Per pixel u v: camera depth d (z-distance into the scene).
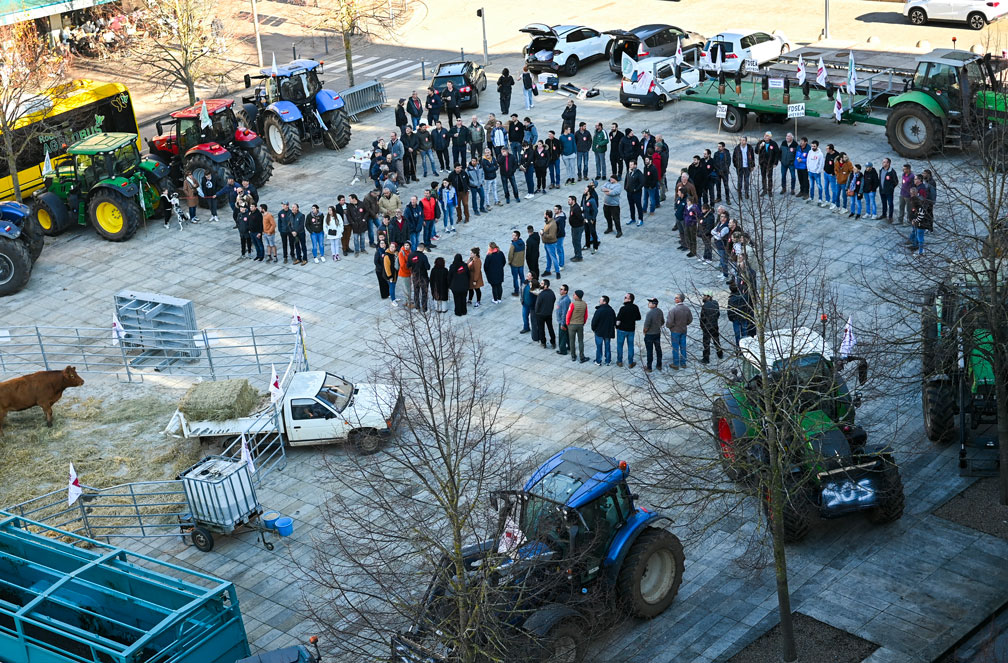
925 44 38.75
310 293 28.55
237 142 34.47
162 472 21.59
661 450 16.19
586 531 14.75
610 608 15.34
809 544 17.61
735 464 15.08
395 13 53.44
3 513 17.95
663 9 49.72
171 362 26.02
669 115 38.03
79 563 16.88
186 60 40.91
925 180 26.36
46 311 28.97
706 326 21.41
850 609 16.08
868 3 47.41
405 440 20.75
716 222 27.30
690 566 17.34
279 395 21.02
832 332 17.59
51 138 35.56
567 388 22.86
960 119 30.70
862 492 17.02
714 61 38.19
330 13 49.44
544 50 43.03
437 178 34.78
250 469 19.06
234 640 15.37
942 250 20.91
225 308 28.12
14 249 29.48
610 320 23.16
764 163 29.92
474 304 26.98
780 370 16.78
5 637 15.45
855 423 19.78
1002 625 15.45
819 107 33.88
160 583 15.72
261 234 30.47
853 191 28.78
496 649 13.11
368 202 30.09
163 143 35.31
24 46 39.50
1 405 22.98
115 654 14.14
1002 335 17.47
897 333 22.64
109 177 32.34
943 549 17.19
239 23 53.88
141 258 31.69
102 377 25.66
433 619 13.64
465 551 14.75
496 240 30.09
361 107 41.09
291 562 18.47
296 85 37.06
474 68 41.28
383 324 26.42
